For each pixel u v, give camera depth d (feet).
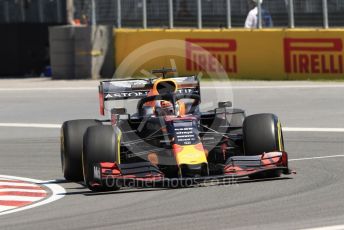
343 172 124.26
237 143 123.75
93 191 116.47
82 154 118.73
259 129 116.26
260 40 288.92
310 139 169.89
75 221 95.25
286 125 193.16
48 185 128.16
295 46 282.56
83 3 334.85
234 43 293.02
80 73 316.19
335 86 260.42
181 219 92.63
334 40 275.39
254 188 109.70
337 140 166.30
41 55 355.97
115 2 324.19
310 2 286.66
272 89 261.65
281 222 88.22
